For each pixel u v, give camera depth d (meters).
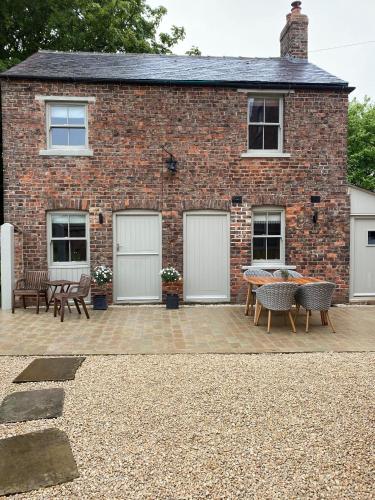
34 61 9.48
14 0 12.30
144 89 8.78
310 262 9.23
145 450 3.07
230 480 2.71
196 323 7.30
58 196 8.71
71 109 8.79
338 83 8.94
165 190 8.91
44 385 4.38
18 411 3.73
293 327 6.64
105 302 8.50
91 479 2.72
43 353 5.47
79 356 5.41
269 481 2.69
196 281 9.18
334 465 2.88
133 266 9.06
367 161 21.19
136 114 8.79
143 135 8.81
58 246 8.90
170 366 5.00
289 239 9.15
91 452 3.05
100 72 8.98
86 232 8.92
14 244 8.48
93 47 14.19
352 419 3.58
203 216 9.11
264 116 9.18
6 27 12.41
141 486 2.64
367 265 9.40
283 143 9.12
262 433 3.33
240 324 7.25
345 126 9.12
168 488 2.62
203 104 8.88
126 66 9.59
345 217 9.23
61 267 8.87
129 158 8.81
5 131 8.53
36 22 13.10
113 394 4.12
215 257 9.16
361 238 9.36
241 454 3.02
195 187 8.96
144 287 9.12
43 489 2.62
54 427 3.44
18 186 8.62
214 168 8.97
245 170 9.02
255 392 4.17
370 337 6.36
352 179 21.19
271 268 9.08
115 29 13.80
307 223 9.18
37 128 8.59
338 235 9.25
